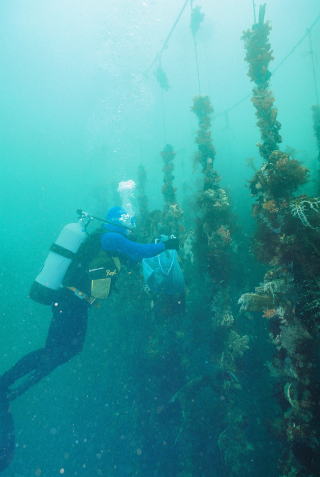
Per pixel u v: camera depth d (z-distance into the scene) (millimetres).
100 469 5340
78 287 3795
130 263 3883
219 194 3840
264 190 2697
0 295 12164
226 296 3740
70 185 52812
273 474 3480
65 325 3955
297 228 2451
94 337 6898
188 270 4930
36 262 16188
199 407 4480
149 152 31797
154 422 5188
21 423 6492
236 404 3770
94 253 3734
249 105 33719
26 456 5898
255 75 3025
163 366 5270
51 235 18672
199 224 3984
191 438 4410
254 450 3631
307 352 2387
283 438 2715
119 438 5551
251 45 3027
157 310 4641
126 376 5930
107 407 6027
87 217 3736
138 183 6461
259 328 4574
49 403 6742
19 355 8891
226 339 3727
